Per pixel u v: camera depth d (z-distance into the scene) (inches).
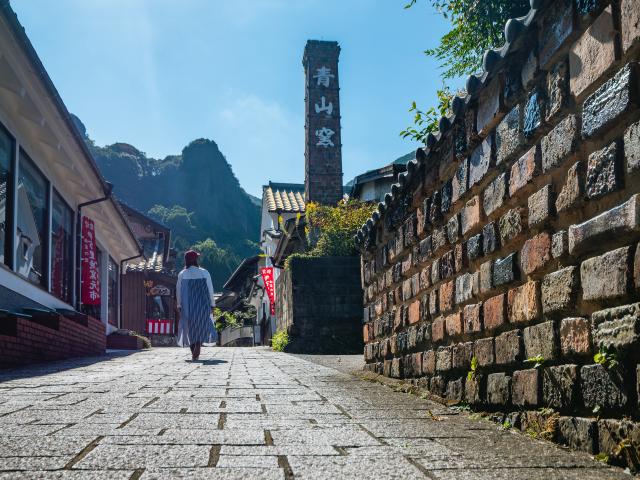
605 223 94.0
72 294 463.5
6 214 312.8
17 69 270.8
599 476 86.0
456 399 161.3
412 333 206.4
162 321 1003.3
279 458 96.8
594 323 97.3
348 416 142.0
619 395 91.3
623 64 92.0
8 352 271.3
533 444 108.6
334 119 825.5
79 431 117.8
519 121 126.6
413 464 93.5
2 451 99.7
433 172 187.3
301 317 542.6
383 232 251.3
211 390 191.9
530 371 119.2
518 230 126.7
